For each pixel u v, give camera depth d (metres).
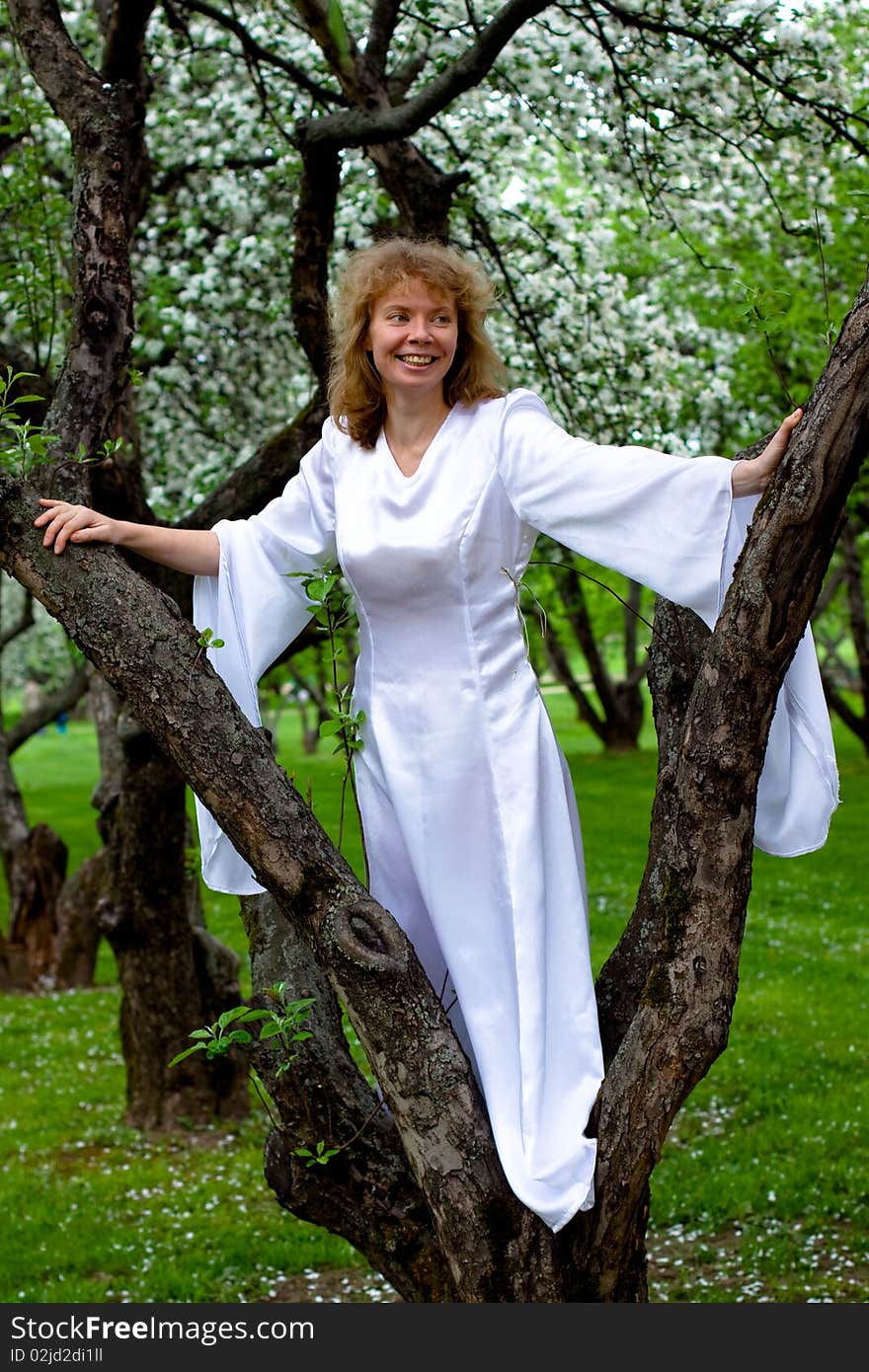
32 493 2.45
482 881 2.51
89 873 11.19
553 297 7.03
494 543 2.50
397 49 6.29
